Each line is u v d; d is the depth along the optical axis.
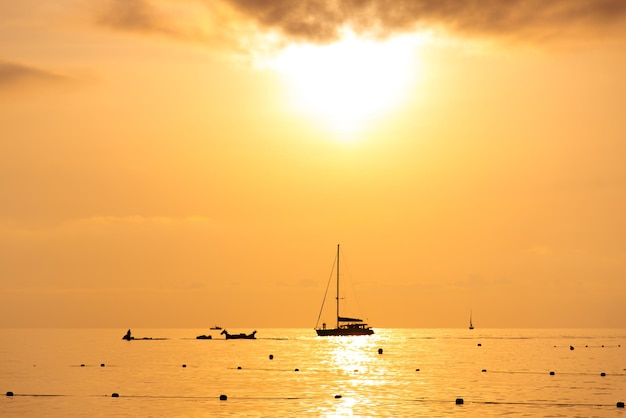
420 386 115.81
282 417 81.62
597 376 137.50
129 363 177.38
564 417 82.31
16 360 191.38
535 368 160.12
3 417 82.94
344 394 103.50
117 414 84.50
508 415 83.81
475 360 190.12
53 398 99.88
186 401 95.69
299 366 163.88
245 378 131.12
